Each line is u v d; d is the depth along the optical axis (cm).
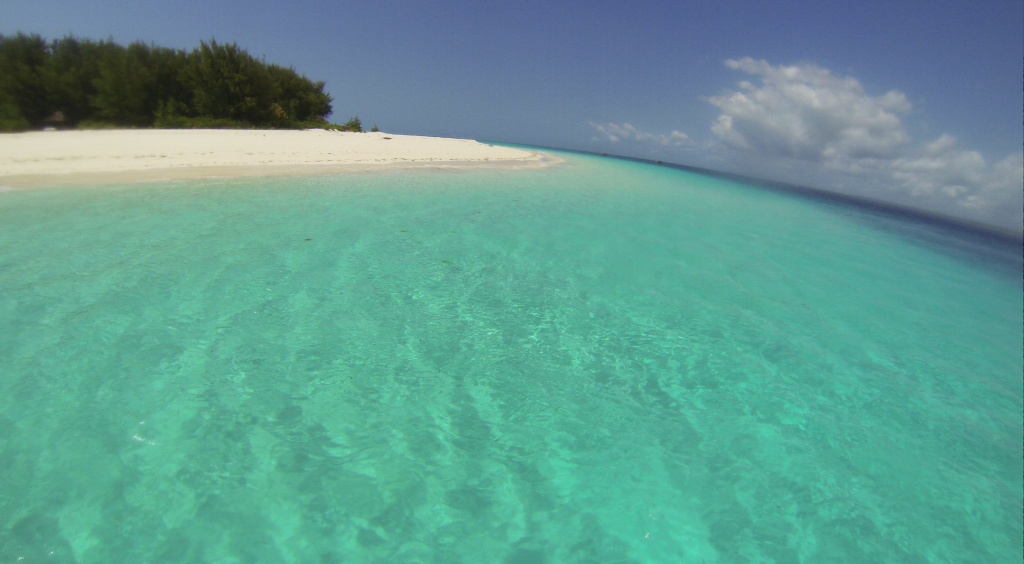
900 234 1502
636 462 292
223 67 2355
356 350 386
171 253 546
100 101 2023
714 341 468
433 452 284
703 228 1061
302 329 410
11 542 204
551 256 687
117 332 376
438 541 227
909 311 640
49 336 362
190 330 389
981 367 480
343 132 2692
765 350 459
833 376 423
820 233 1241
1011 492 296
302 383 337
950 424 366
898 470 308
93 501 229
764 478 288
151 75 2188
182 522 223
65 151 1071
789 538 246
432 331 432
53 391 302
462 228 782
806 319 556
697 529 247
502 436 304
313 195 912
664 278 647
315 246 616
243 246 591
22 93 1889
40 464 246
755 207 1678
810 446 323
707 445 314
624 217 1060
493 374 373
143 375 326
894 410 379
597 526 243
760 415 353
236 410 302
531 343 429
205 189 870
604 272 644
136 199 758
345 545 220
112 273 480
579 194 1345
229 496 239
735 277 692
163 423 284
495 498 255
